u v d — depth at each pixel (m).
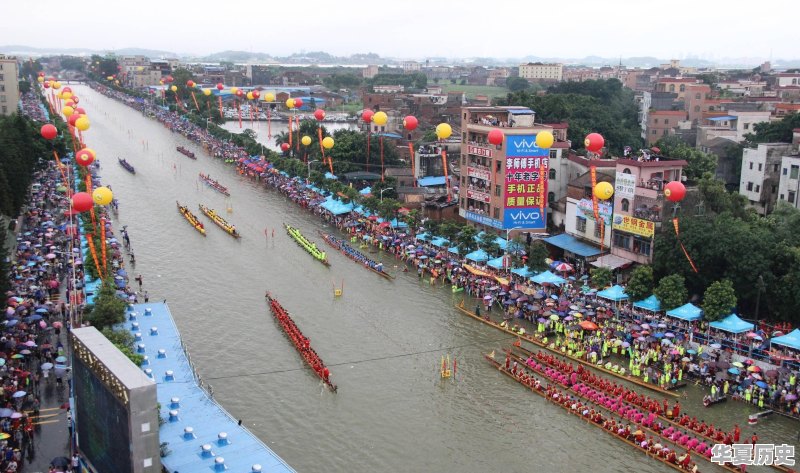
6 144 130.75
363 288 110.12
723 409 72.00
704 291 90.75
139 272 114.12
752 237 88.00
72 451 58.72
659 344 82.31
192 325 93.25
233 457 53.75
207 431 57.75
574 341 86.75
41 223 128.38
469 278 109.25
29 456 58.28
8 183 118.81
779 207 112.44
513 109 129.62
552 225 130.00
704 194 102.31
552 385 76.62
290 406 72.69
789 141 156.50
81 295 90.75
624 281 102.00
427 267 117.69
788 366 75.50
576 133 178.50
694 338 83.31
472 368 82.56
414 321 96.75
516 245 111.31
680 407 72.31
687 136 198.50
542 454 65.06
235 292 106.94
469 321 96.75
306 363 82.94
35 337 79.25
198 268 117.75
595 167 114.25
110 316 76.12
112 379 47.94
